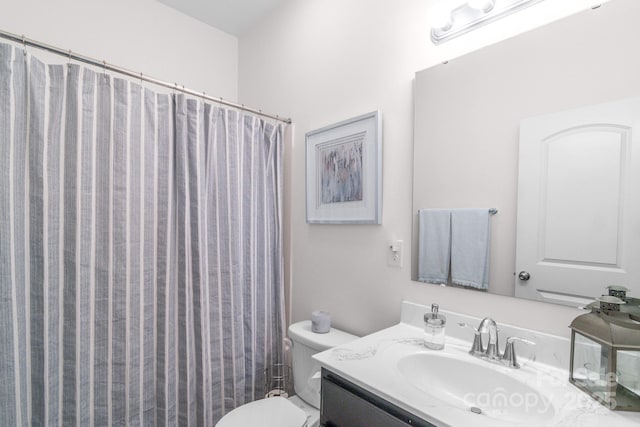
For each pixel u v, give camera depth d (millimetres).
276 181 1866
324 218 1710
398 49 1397
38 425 1153
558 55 1000
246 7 2029
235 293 1633
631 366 786
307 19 1816
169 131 1438
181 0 1955
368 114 1472
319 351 1437
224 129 1594
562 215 995
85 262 1240
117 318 1304
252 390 1729
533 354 1028
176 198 1458
